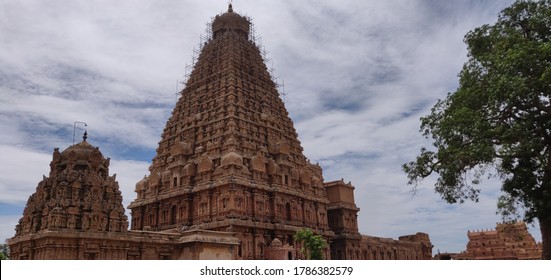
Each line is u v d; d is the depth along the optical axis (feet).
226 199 205.87
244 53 287.69
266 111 262.88
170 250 152.87
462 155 106.42
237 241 167.94
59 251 123.85
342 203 272.10
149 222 234.17
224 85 256.93
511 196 112.68
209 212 210.38
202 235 157.07
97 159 144.56
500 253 359.25
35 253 128.26
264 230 209.67
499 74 105.09
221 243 160.66
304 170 256.52
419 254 333.21
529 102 104.58
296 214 231.91
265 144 246.68
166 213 229.25
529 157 108.37
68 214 129.08
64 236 124.57
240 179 208.85
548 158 106.52
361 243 274.36
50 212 126.52
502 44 110.32
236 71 266.16
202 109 258.98
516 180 110.01
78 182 135.44
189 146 244.01
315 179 258.37
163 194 232.73
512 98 98.99
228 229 195.62
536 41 109.40
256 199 213.66
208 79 272.10
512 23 118.11
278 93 290.97
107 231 135.23
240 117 241.55
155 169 253.85
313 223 241.76
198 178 225.15
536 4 113.19
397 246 309.83
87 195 135.13
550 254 105.19
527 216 111.24
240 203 205.77
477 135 107.96
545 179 106.83
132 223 242.78
